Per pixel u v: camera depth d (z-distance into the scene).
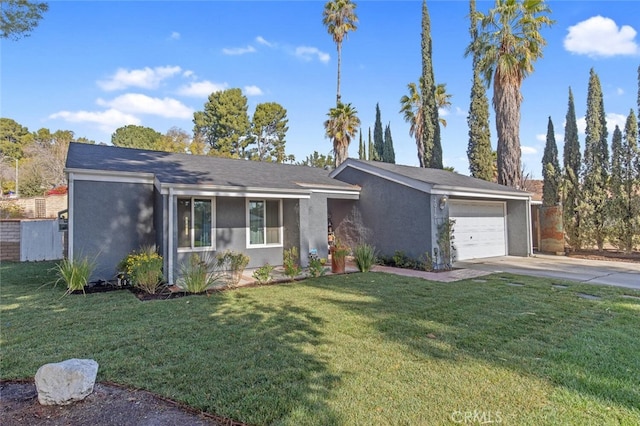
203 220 11.05
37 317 5.97
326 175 15.30
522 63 16.36
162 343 4.70
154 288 8.09
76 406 3.18
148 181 10.06
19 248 14.46
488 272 10.80
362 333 5.07
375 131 33.16
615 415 2.92
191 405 3.15
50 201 22.92
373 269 11.67
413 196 12.25
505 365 3.93
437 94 28.08
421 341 4.72
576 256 14.95
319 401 3.19
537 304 6.67
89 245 9.20
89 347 4.57
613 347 4.44
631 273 10.51
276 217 12.48
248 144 45.53
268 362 4.06
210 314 6.13
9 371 3.90
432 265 11.47
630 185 14.01
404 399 3.21
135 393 3.39
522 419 2.88
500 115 16.84
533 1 15.68
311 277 9.91
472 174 21.41
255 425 2.85
